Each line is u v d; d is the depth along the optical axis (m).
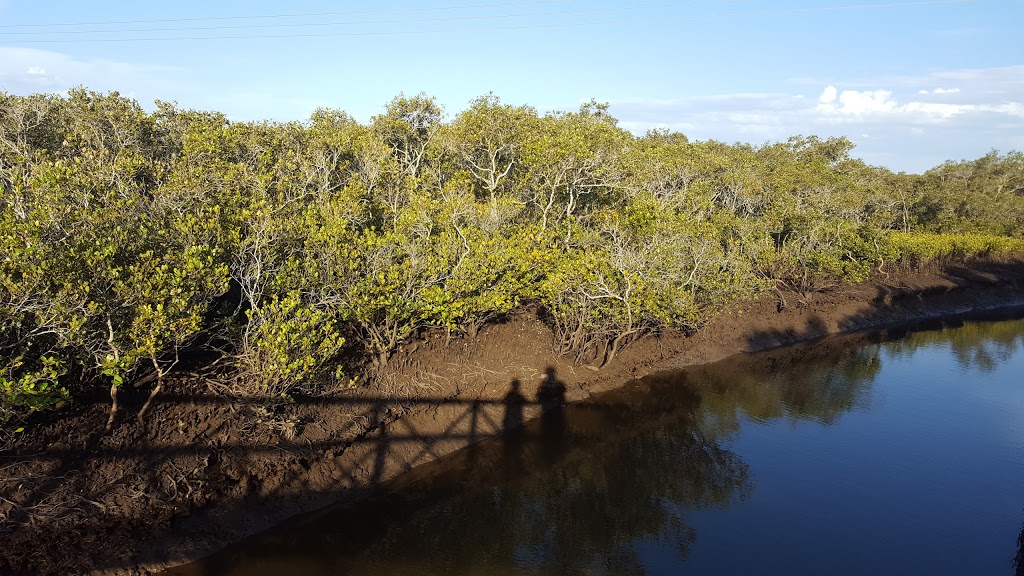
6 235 10.02
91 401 11.37
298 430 13.47
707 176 37.16
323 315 13.21
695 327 22.05
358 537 12.27
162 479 11.22
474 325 18.02
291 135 24.17
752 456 17.06
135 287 10.62
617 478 15.44
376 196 21.06
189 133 22.44
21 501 9.79
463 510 13.59
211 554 10.95
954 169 72.50
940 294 40.41
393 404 15.50
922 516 14.13
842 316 33.44
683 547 12.64
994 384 24.50
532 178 24.11
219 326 13.70
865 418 20.23
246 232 14.67
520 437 17.02
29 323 10.12
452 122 27.55
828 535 13.23
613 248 20.34
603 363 21.47
